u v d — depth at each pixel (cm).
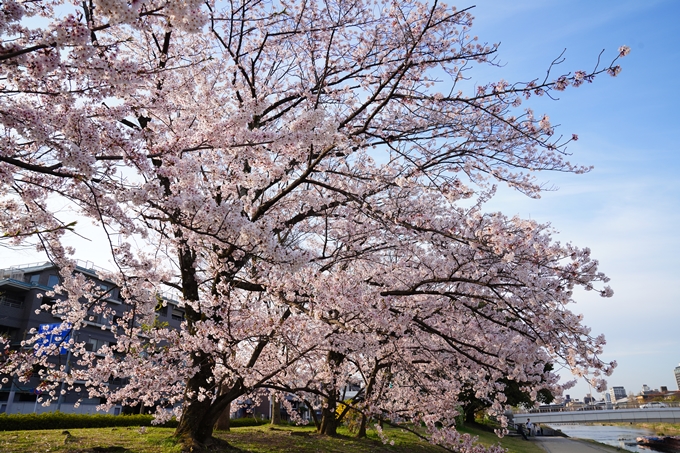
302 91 874
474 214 723
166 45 692
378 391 1178
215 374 850
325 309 760
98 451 764
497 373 893
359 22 838
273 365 1048
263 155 650
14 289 2719
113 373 809
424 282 775
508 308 774
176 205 518
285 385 923
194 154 690
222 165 767
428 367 1186
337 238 977
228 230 554
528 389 827
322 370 1127
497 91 708
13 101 431
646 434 5141
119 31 794
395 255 1007
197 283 898
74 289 718
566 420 3988
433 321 977
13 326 2666
